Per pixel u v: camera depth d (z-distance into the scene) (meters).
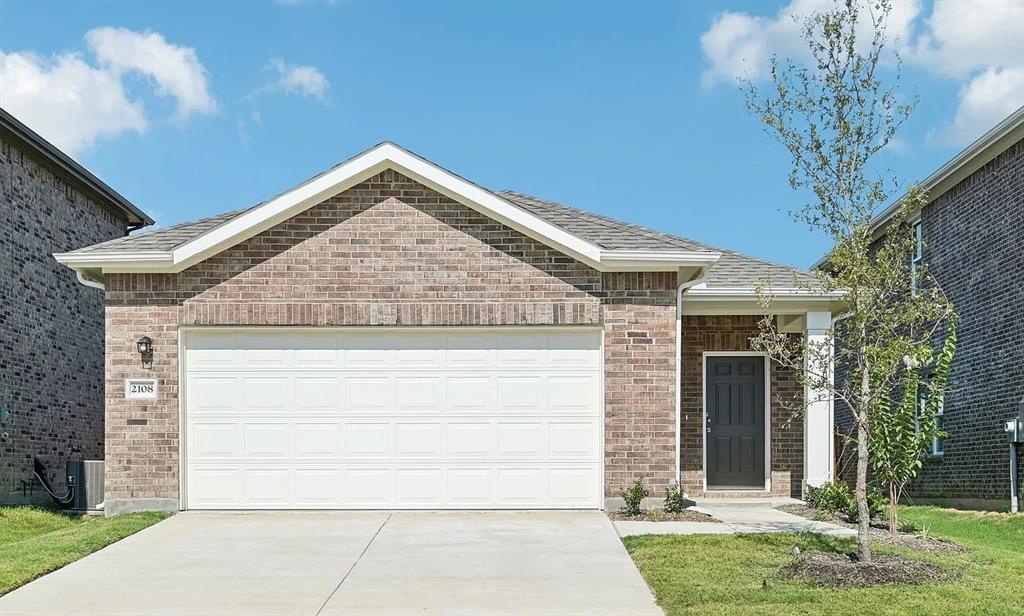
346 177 13.18
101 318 21.12
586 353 13.43
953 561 9.95
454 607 8.05
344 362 13.34
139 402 13.15
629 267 13.29
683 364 16.20
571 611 7.93
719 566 9.47
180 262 13.02
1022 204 16.78
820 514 13.26
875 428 12.21
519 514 12.99
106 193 20.67
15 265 17.11
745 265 16.05
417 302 13.29
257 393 13.29
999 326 17.61
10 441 16.73
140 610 7.99
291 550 10.54
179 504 13.07
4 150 16.77
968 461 18.81
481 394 13.35
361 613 7.88
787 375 16.19
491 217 13.35
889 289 9.79
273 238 13.32
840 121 9.42
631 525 12.07
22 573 9.24
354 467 13.26
